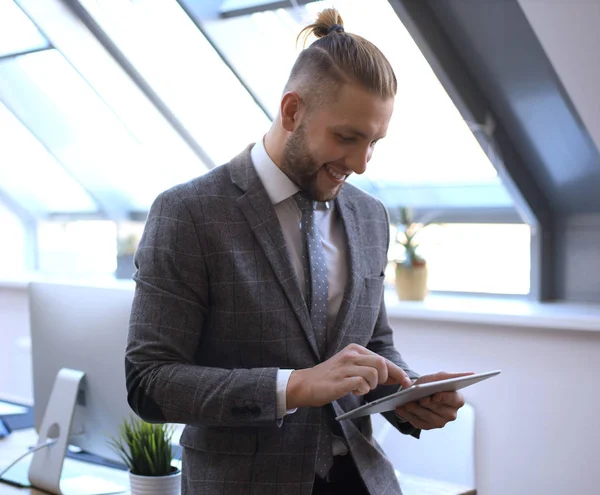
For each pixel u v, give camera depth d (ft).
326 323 5.20
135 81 13.02
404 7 9.28
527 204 10.82
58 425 6.97
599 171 10.09
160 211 5.03
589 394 9.70
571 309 10.31
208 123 13.52
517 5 8.71
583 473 9.78
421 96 11.64
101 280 16.30
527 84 9.58
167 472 6.29
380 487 5.19
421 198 12.47
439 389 4.81
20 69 14.44
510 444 10.35
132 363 4.90
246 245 4.98
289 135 4.98
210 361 5.08
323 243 5.41
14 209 17.98
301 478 4.90
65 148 15.31
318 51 4.85
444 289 12.44
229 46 11.68
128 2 12.25
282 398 4.58
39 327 7.50
